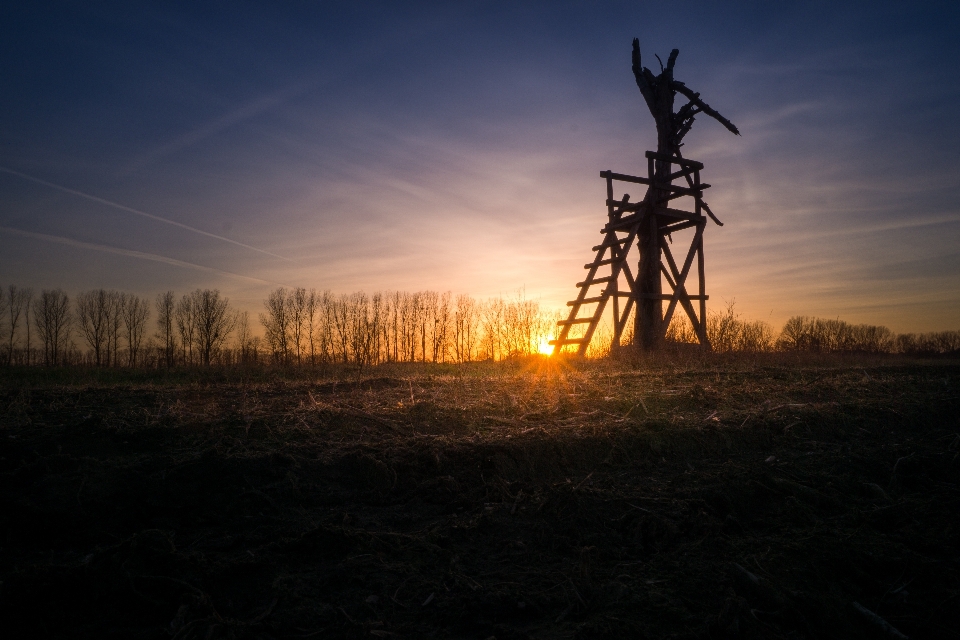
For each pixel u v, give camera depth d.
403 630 3.69
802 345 22.42
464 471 5.94
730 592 4.07
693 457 7.00
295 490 5.35
